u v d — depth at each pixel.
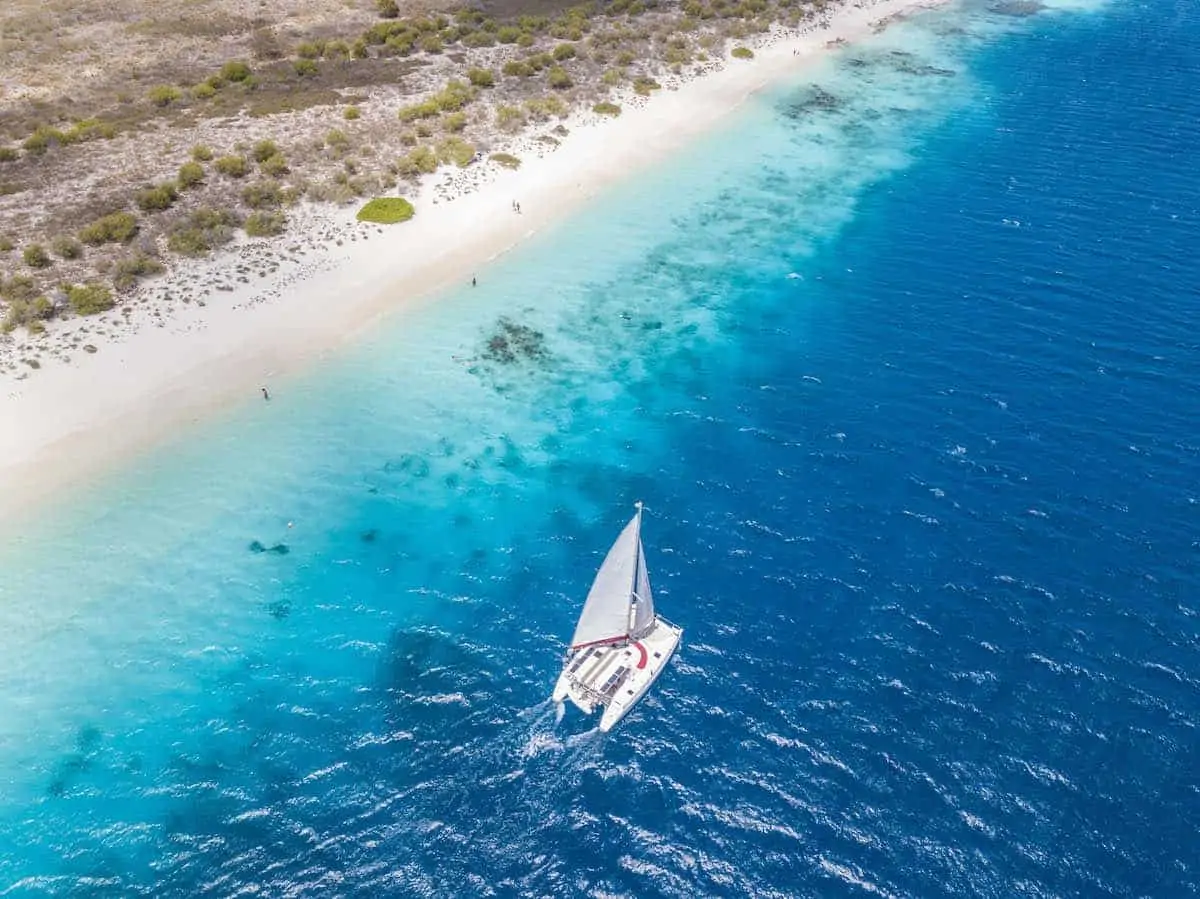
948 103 106.56
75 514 51.44
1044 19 136.00
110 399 58.62
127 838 37.03
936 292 70.19
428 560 49.38
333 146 88.62
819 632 44.72
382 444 56.84
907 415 57.91
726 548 49.41
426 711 41.69
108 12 123.44
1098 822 36.66
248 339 64.38
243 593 47.53
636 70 111.19
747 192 86.62
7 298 65.75
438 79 106.06
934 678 42.34
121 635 45.28
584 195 84.50
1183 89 107.12
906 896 34.72
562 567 48.88
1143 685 41.62
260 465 55.06
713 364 63.69
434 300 69.56
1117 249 74.25
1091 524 49.66
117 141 89.38
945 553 48.44
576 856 36.31
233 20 123.50
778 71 114.94
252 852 36.62
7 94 99.00
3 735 40.75
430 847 36.72
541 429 58.09
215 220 75.44
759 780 38.56
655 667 42.44
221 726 41.22
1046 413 57.28
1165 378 59.50
